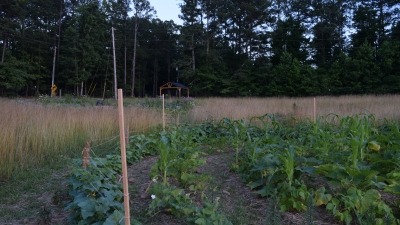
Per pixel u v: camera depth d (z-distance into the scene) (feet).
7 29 135.74
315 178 15.17
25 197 16.70
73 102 82.53
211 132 31.71
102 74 167.02
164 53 196.54
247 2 155.02
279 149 18.54
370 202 12.14
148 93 202.18
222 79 142.31
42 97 89.92
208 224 10.98
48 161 23.30
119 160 19.92
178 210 12.76
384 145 19.88
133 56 173.17
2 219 14.01
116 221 10.11
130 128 33.58
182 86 139.03
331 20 157.38
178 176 16.74
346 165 14.94
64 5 171.42
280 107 55.31
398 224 11.62
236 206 13.74
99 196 13.26
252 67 142.20
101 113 36.50
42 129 25.64
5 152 20.26
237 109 45.65
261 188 15.80
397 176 13.78
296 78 128.47
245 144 21.13
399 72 119.34
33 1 162.71
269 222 12.12
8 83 126.82
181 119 40.65
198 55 155.43
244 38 157.48
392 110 42.91
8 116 27.66
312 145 20.39
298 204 13.08
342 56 129.08
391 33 139.74
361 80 121.39
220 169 19.75
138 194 15.88
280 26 152.56
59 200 15.29
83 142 28.19
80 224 11.37
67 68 149.79
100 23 161.89
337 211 12.19
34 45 152.56
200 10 157.58
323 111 46.50
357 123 21.17
